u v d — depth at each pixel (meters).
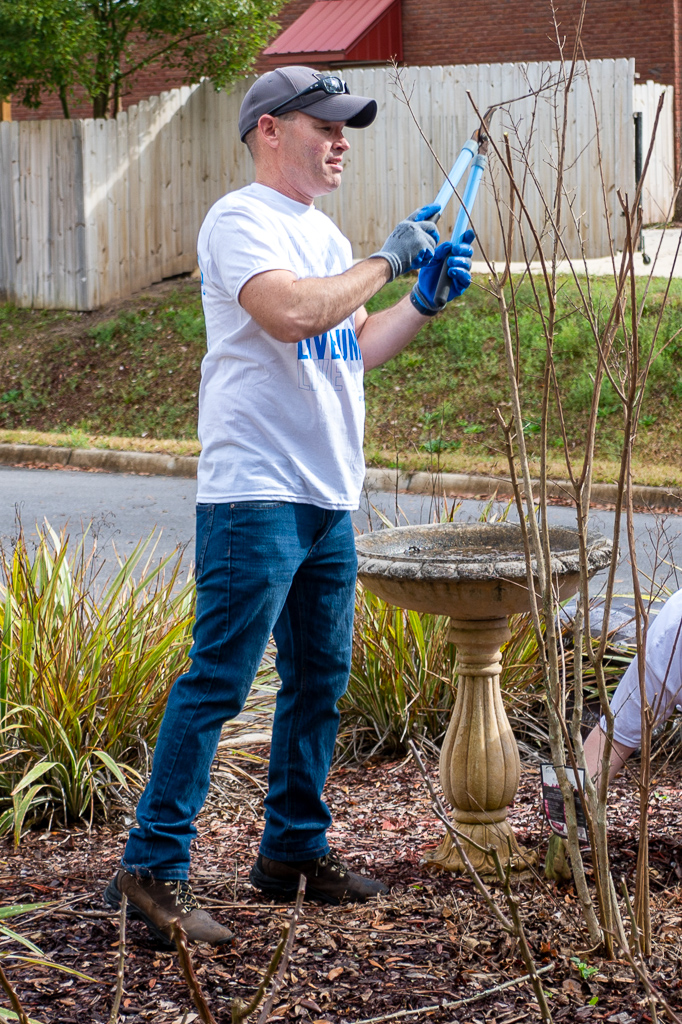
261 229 2.59
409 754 4.14
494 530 3.39
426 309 2.94
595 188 12.74
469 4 18.06
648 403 9.83
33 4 11.75
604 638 2.33
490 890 2.88
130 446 11.02
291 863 2.88
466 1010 2.29
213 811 3.61
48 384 12.69
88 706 3.64
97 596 6.14
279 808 2.88
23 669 3.74
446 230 13.45
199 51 14.20
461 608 2.84
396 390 10.97
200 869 3.14
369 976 2.45
